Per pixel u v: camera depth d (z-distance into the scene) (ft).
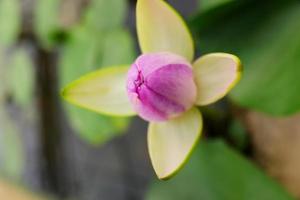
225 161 1.21
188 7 1.50
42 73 2.04
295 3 1.13
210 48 1.16
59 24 1.73
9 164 2.40
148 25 1.05
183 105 1.03
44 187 2.28
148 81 1.00
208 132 1.26
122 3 1.48
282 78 1.11
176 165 1.02
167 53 1.03
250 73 1.14
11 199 2.41
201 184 1.25
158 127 1.05
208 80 1.02
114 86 1.09
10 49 2.14
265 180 1.16
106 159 1.99
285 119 1.30
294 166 1.31
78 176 2.13
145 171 1.87
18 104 2.24
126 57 1.45
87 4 1.69
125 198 1.96
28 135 2.25
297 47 1.11
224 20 1.16
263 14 1.15
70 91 1.08
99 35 1.52
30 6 1.96
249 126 1.33
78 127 1.58
